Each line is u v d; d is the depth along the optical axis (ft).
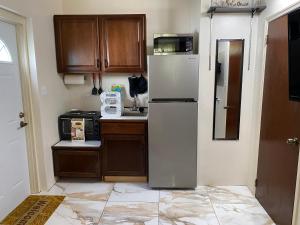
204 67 8.79
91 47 9.77
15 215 7.65
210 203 8.37
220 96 8.95
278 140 6.95
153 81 8.64
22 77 8.25
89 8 10.56
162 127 8.89
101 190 9.32
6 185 7.60
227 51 8.68
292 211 6.20
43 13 8.86
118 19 9.55
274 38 7.20
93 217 7.57
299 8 5.36
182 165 9.15
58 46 9.78
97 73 10.71
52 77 9.59
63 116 10.14
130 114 10.52
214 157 9.41
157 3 10.40
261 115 8.20
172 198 8.73
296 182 5.95
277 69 6.99
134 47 9.70
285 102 6.53
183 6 10.35
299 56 5.33
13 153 7.94
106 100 9.79
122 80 10.97
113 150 9.68
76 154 9.68
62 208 8.07
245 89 8.86
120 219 7.47
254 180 8.77
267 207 7.72
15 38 7.95
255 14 8.37
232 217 7.56
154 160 9.14
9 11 7.25
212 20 8.51
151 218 7.52
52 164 9.68
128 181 10.08
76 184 9.83
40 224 7.22
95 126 10.12
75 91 11.16
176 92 8.70
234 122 9.12
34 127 8.70
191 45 8.85
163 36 8.86
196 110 8.73
